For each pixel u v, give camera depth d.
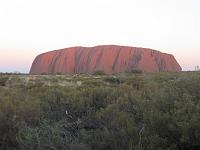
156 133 7.57
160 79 19.02
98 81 21.02
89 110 10.40
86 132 8.49
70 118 10.20
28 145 7.73
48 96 11.94
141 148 7.09
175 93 8.94
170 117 7.73
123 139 7.68
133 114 9.51
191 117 7.56
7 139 8.19
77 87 16.05
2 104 8.97
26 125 8.52
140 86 15.81
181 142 7.19
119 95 12.08
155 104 8.70
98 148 7.68
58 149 7.82
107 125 8.75
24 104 9.41
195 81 9.51
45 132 8.23
